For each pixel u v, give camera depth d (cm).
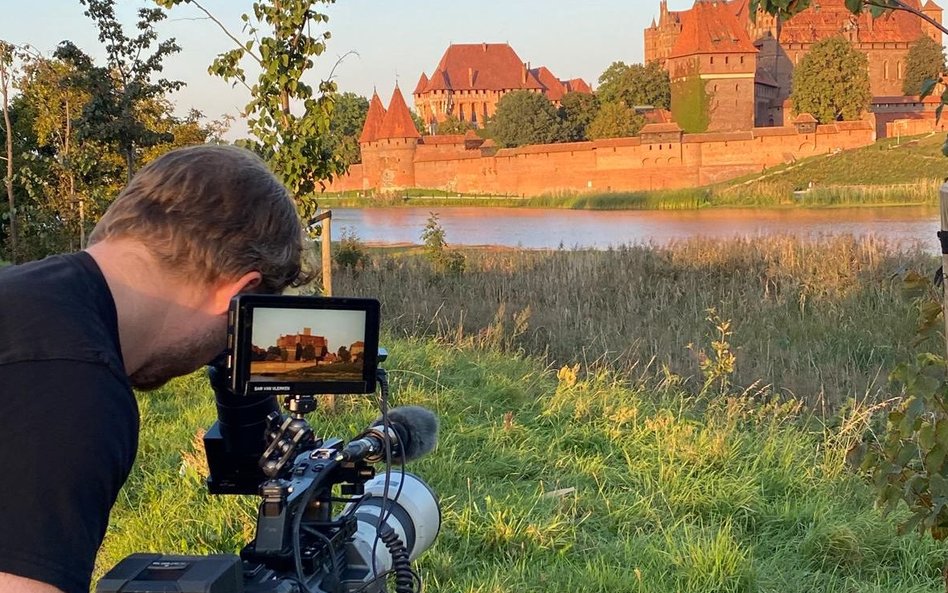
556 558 413
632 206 7112
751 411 695
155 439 570
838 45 8188
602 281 1466
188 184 129
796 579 406
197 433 513
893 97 9681
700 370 875
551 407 666
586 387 727
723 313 1213
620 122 9506
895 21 11238
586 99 10981
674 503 488
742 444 588
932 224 4031
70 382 109
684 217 5634
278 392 138
